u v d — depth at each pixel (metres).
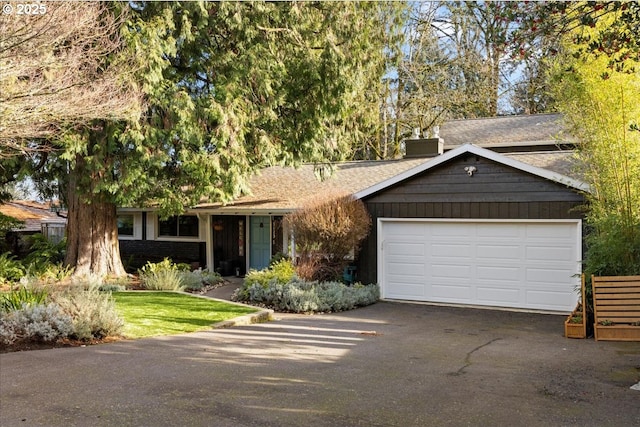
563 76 9.46
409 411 5.16
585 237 10.99
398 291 14.22
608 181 9.76
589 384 6.20
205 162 13.83
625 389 6.00
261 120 14.76
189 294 13.95
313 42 15.58
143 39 12.80
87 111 10.83
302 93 15.52
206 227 19.39
